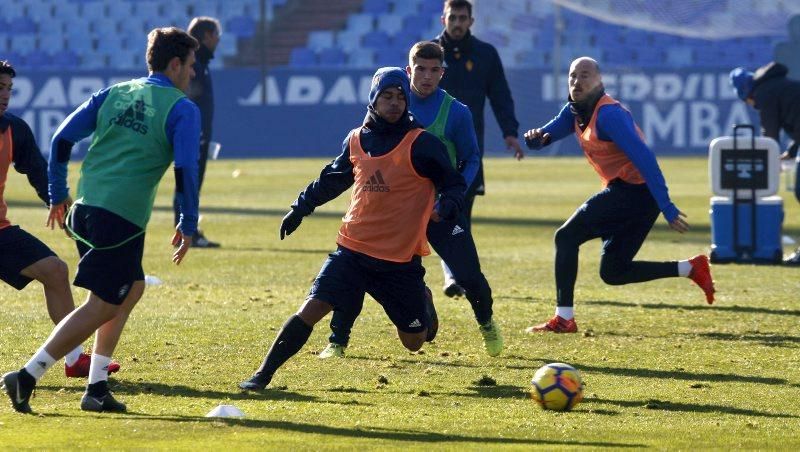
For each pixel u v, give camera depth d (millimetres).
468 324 26672
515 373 21234
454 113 23906
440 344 24156
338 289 19438
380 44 113438
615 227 25953
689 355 23016
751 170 38781
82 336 17500
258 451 15320
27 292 31328
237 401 18594
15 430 16453
